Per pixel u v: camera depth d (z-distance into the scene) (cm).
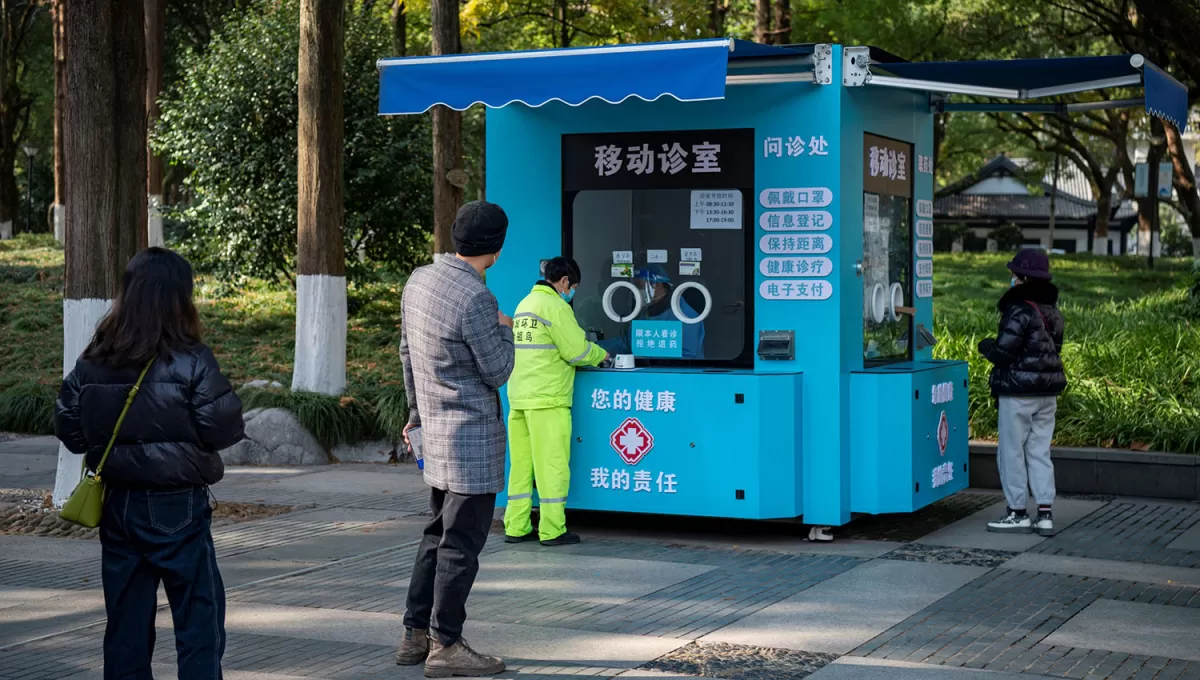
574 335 799
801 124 807
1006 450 846
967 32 2364
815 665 536
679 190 846
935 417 864
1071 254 4241
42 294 2025
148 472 428
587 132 866
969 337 1283
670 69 727
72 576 733
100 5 909
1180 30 1972
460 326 517
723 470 805
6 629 609
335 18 1271
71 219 913
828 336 807
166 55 3086
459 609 523
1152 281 2902
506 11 2006
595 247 873
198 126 1769
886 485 820
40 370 1612
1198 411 1050
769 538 838
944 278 2903
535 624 609
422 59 792
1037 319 829
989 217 7731
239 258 1773
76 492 430
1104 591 677
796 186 809
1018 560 759
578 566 746
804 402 813
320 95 1273
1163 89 758
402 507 967
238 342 1694
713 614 627
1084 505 957
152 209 2152
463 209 536
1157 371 1156
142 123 941
